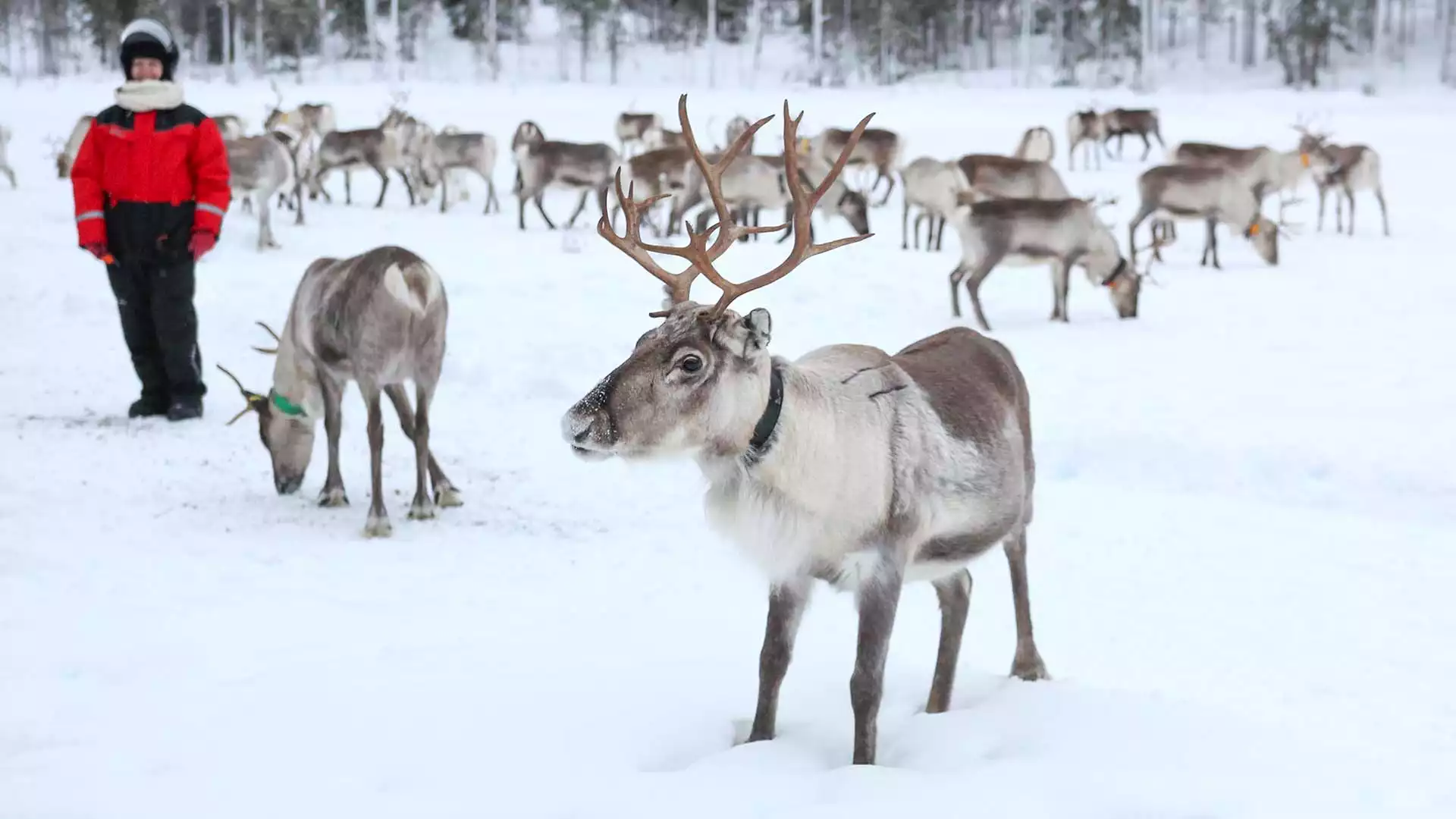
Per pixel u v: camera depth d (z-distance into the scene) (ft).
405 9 327.88
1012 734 18.07
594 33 334.85
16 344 52.21
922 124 176.24
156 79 40.06
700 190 92.02
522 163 93.45
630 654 21.97
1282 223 88.79
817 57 283.38
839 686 20.61
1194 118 192.13
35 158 120.88
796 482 16.67
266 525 31.04
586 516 33.01
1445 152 141.38
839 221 106.83
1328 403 45.24
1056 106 209.46
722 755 16.99
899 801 15.35
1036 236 63.72
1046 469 39.34
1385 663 23.24
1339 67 302.45
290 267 72.08
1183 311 67.00
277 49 321.11
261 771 16.38
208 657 21.34
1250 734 18.01
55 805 15.33
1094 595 27.53
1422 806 15.79
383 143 104.73
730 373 16.33
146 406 41.78
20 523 29.37
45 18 291.38
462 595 26.07
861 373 17.75
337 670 20.53
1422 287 72.33
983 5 350.23
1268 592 27.66
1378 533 32.24
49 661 20.80
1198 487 37.45
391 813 15.19
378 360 30.76
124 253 40.04
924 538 17.88
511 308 62.08
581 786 15.93
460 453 39.34
